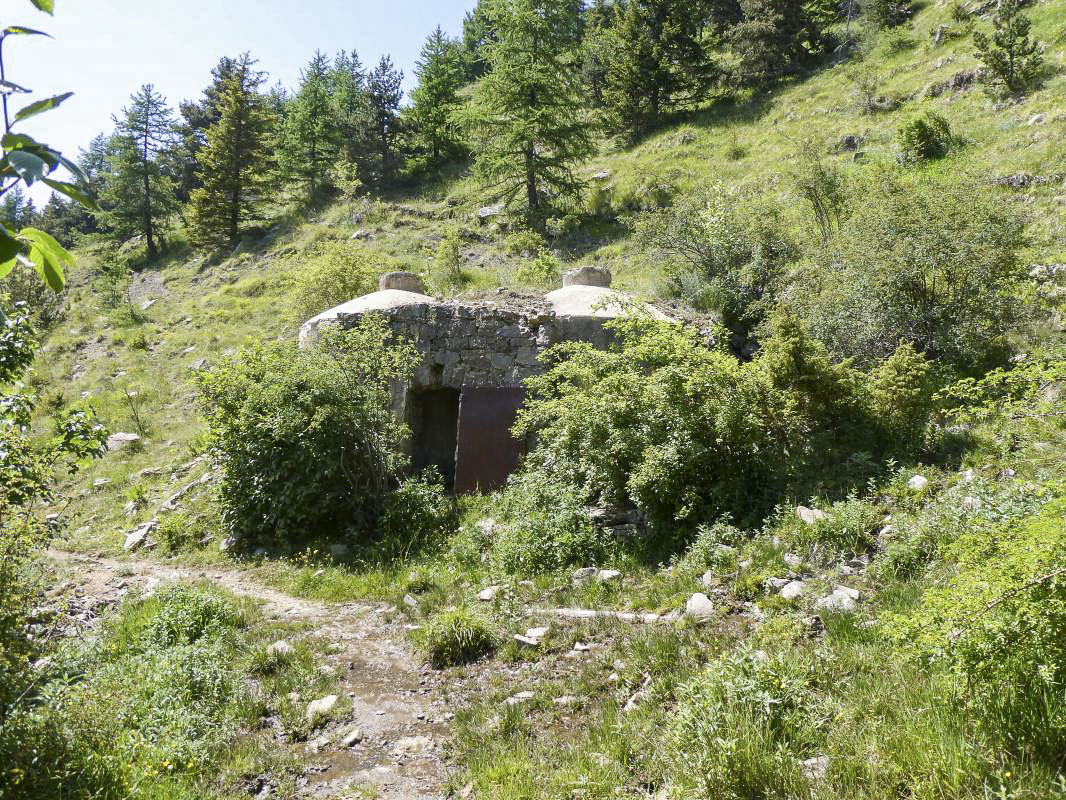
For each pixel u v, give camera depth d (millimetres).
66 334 26594
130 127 39625
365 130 38406
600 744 4301
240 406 10727
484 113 28984
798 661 4434
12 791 3514
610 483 8352
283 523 9875
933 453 7254
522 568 7762
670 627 5645
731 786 3385
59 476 15117
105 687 4734
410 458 11289
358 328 11633
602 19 45375
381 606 7609
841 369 8008
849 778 3320
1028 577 3037
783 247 12805
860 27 32281
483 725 4918
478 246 26641
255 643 6559
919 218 9102
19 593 4148
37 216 53812
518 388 11109
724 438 7637
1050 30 21938
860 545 6137
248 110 37375
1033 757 3025
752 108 30375
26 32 1312
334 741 4914
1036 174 14070
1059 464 6277
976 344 8508
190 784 4273
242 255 32938
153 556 10328
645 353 8805
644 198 25750
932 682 3748
